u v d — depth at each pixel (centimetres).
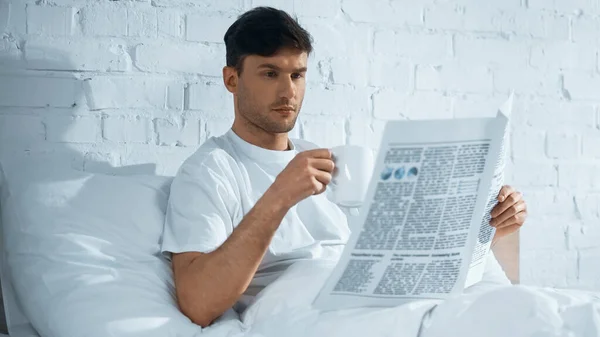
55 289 144
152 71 191
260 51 162
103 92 187
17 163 173
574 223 236
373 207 121
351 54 211
